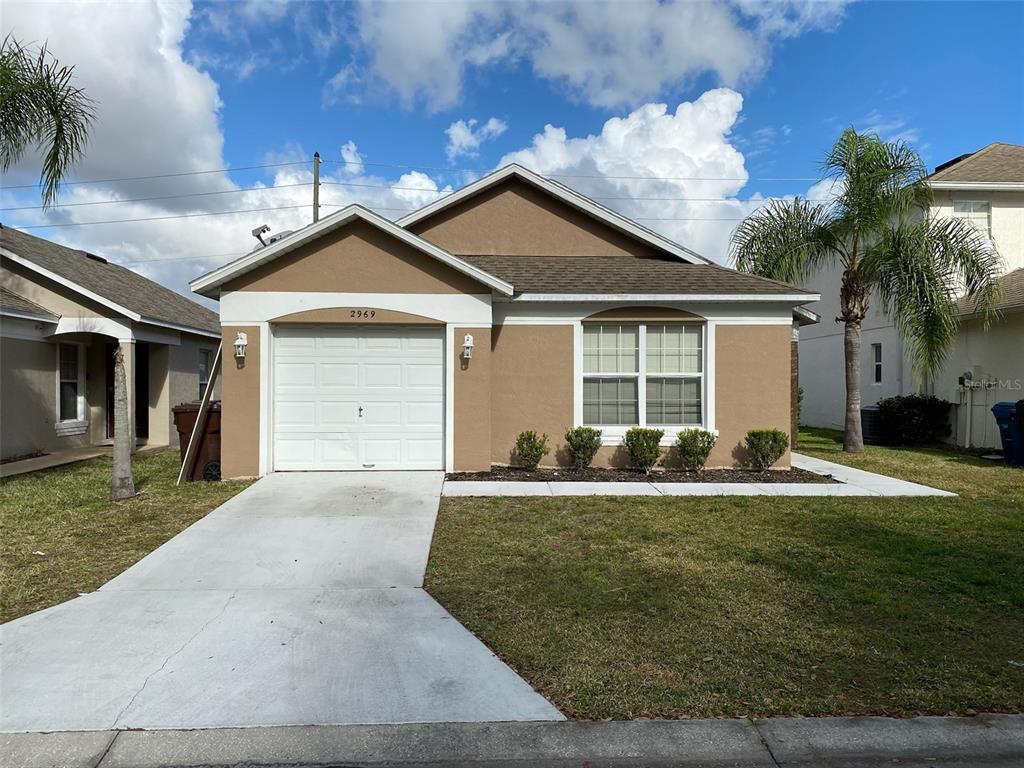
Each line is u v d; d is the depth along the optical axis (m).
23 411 12.34
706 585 5.26
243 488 8.84
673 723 3.35
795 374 14.67
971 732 3.27
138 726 3.31
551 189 12.46
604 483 9.40
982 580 5.36
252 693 3.63
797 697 3.57
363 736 3.26
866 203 12.08
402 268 9.66
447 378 9.80
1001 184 16.11
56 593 5.11
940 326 11.73
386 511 7.64
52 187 8.93
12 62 8.55
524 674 3.85
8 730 3.26
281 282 9.52
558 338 10.54
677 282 10.69
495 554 6.08
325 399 9.84
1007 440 12.08
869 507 8.04
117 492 8.26
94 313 13.01
